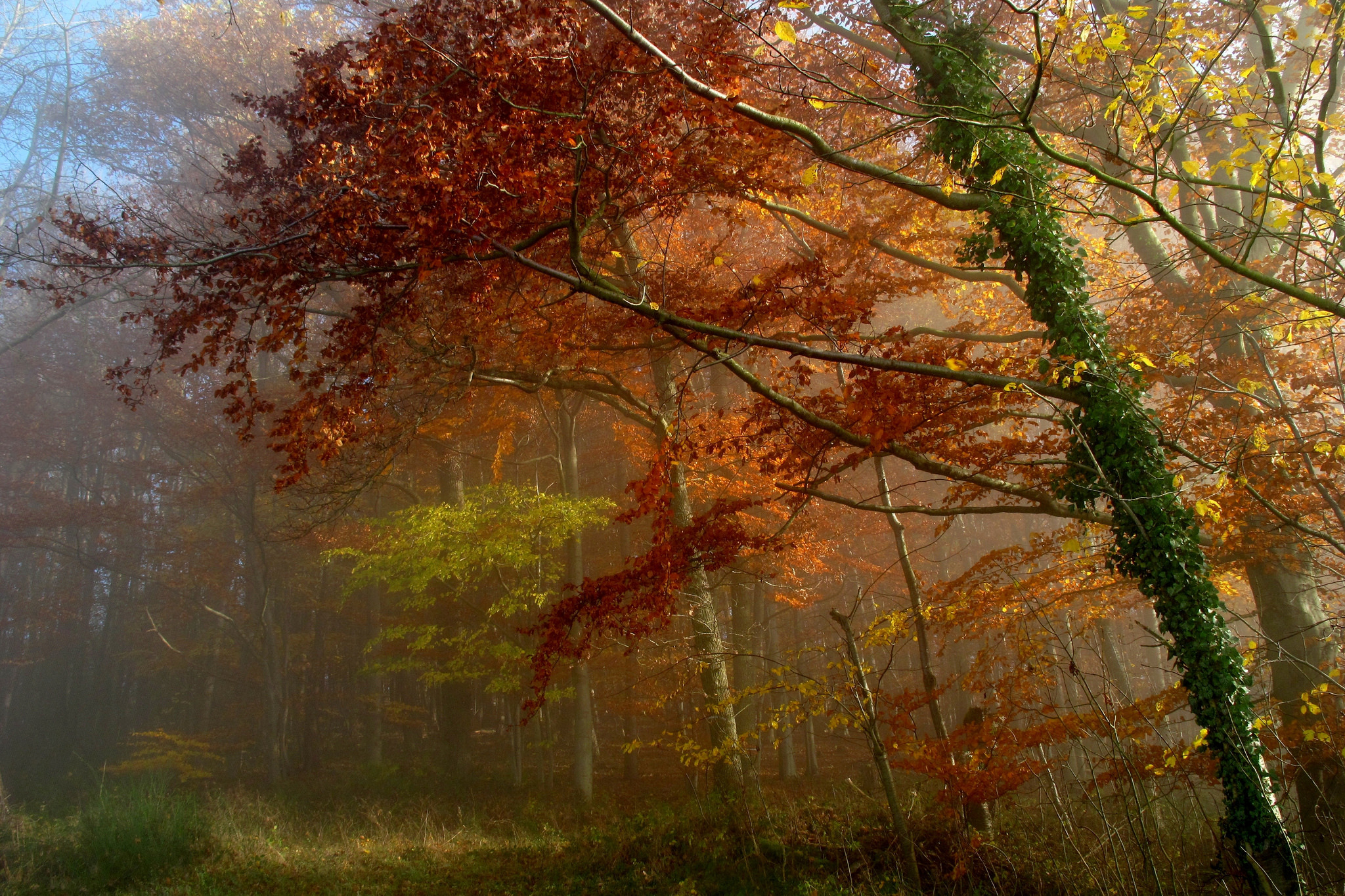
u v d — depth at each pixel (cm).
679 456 851
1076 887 618
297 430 723
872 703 744
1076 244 774
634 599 819
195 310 679
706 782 1223
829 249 1177
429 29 657
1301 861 594
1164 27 568
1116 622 1580
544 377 1219
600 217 745
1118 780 657
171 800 1281
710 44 676
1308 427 801
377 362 746
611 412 2214
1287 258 839
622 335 1120
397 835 1213
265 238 684
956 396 806
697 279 1078
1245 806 611
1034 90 506
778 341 657
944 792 741
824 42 1198
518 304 995
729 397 1950
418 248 620
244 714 2783
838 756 2217
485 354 1090
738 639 1691
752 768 1207
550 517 1428
